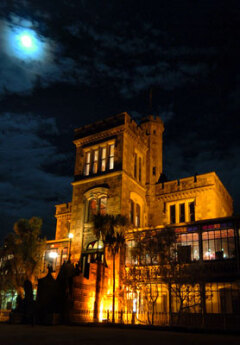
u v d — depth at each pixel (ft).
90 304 101.35
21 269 123.85
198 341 52.70
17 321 92.58
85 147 142.51
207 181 130.21
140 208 137.49
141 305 105.29
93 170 137.49
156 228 108.78
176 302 92.84
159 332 71.15
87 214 130.82
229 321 88.12
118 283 109.40
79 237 127.44
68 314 91.66
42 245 128.26
